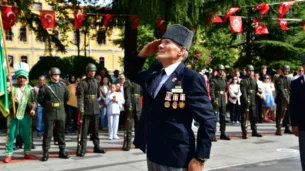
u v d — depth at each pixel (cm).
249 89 1110
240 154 866
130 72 333
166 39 297
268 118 1551
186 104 287
